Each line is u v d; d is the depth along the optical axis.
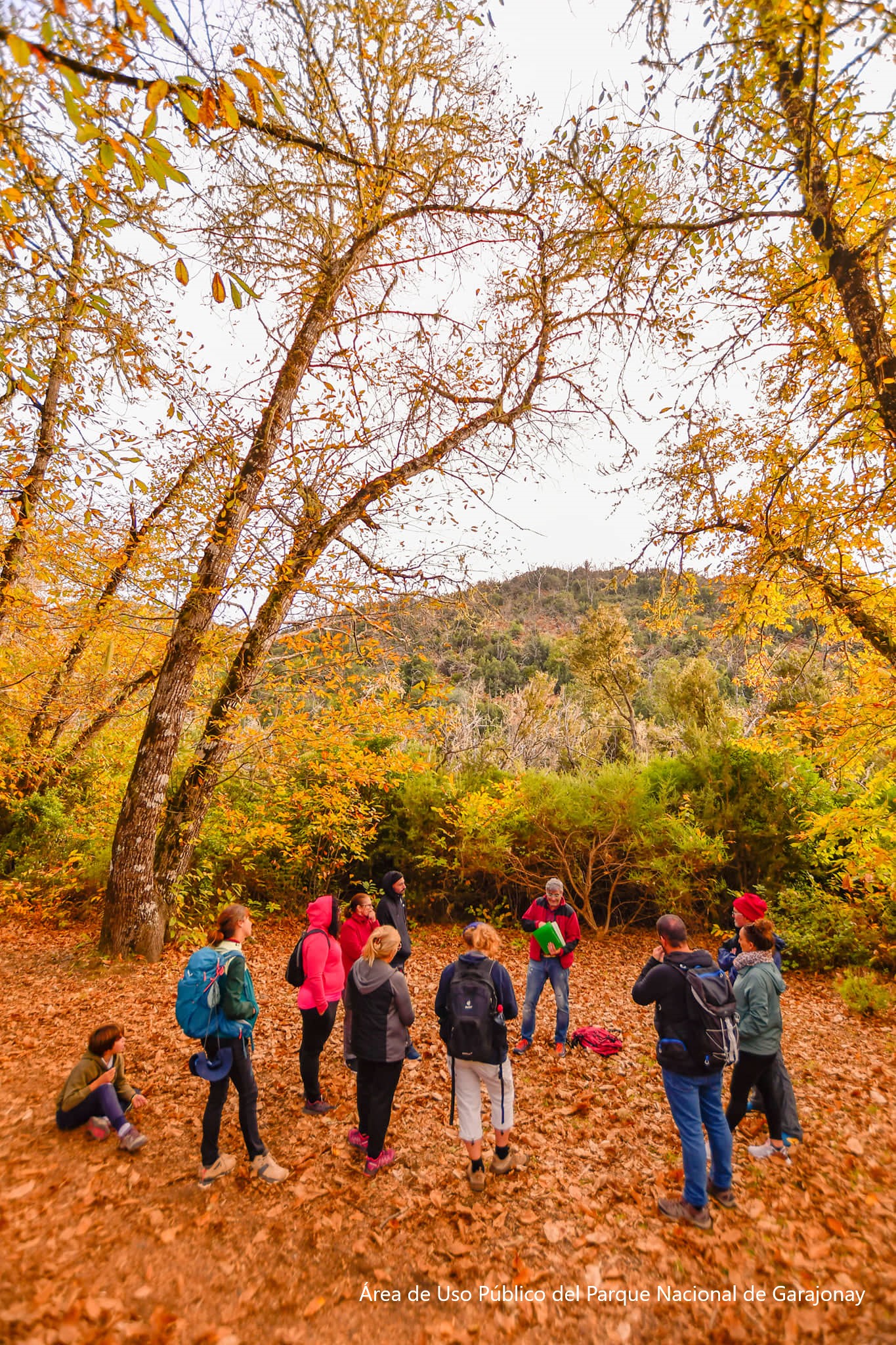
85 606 9.35
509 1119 3.84
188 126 3.39
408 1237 3.31
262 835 9.96
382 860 12.12
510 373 9.25
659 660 30.39
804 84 3.76
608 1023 6.79
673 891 10.54
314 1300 2.86
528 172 5.34
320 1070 5.24
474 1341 2.69
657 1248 3.23
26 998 6.34
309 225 8.07
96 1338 2.49
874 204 5.20
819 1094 5.12
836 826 7.81
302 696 9.55
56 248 5.13
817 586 6.46
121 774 11.20
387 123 7.79
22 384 5.62
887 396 4.65
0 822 11.71
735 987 4.20
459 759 13.18
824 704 7.54
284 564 7.94
